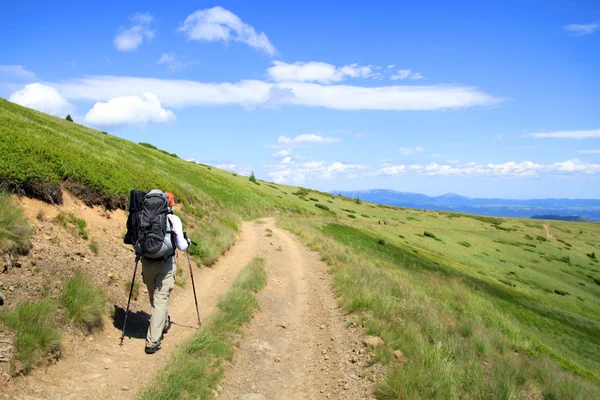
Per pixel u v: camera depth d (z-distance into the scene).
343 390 5.70
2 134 9.40
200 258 12.75
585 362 32.03
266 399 5.25
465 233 106.06
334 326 8.79
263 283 12.20
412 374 5.74
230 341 6.67
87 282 6.12
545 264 89.38
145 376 4.86
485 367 7.98
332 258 19.75
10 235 6.00
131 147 60.34
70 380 4.29
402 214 120.25
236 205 52.69
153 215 5.64
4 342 4.12
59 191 9.24
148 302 7.74
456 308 21.36
